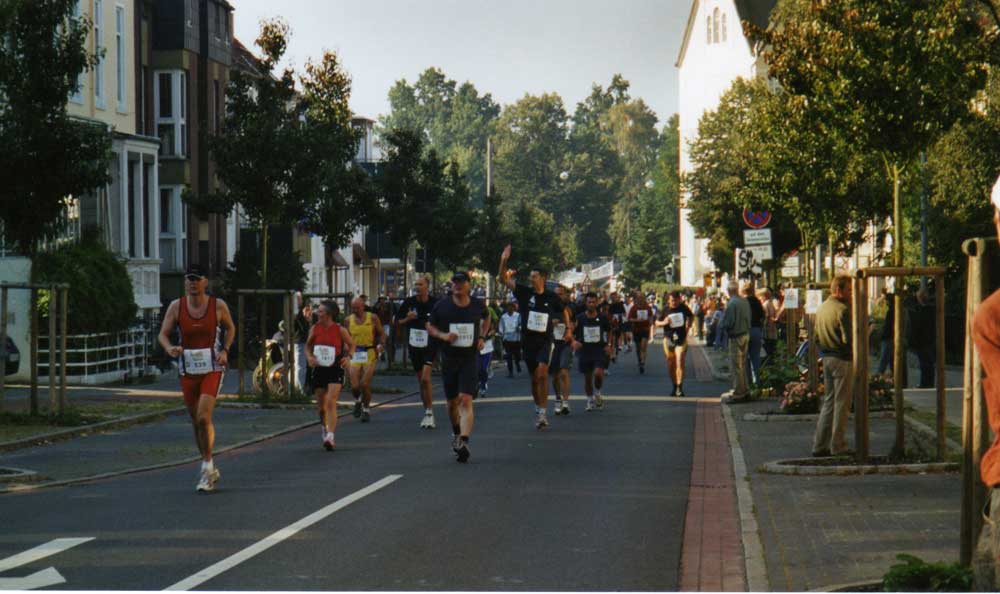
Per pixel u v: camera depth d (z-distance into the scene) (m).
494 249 73.44
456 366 16.39
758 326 27.53
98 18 41.12
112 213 38.75
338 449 18.22
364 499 12.87
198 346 13.92
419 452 17.45
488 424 21.86
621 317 46.88
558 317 23.66
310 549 10.14
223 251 53.97
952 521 10.98
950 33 16.27
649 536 10.85
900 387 14.78
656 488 13.81
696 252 106.31
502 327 41.47
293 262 44.03
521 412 24.50
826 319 15.71
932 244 36.78
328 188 38.91
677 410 24.73
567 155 157.62
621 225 158.50
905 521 11.05
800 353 27.48
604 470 15.34
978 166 32.00
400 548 10.20
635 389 31.66
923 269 14.45
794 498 12.62
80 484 15.01
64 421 21.19
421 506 12.40
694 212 57.91
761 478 14.23
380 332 23.58
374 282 84.88
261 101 31.59
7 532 11.21
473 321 16.36
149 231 41.50
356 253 77.19
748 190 28.59
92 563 9.64
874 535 10.43
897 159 16.55
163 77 48.88
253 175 30.69
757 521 11.34
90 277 34.09
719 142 57.69
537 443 18.53
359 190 42.00
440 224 49.50
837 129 16.88
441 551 10.09
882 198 26.19
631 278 120.25
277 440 20.12
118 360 35.53
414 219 48.56
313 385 18.42
